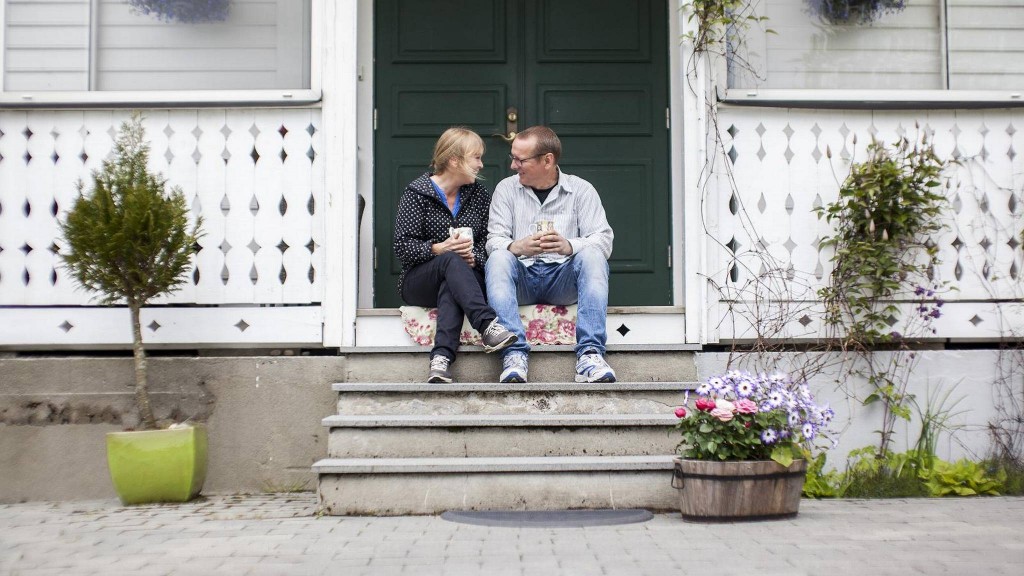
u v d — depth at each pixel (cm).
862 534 366
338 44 507
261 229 505
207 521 404
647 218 589
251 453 492
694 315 498
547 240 470
